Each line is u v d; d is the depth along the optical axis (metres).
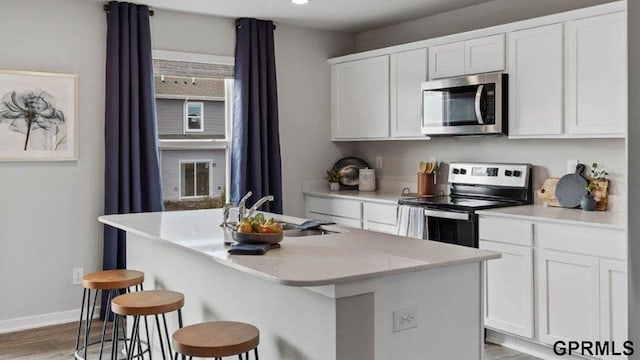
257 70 5.28
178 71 5.04
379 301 2.21
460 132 4.41
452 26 4.99
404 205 4.54
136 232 3.19
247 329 2.37
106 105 4.59
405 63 4.95
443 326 2.40
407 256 2.42
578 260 3.42
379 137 5.27
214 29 5.18
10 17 4.29
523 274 3.72
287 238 2.92
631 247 2.87
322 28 5.70
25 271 4.41
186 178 5.26
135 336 3.03
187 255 3.25
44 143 4.42
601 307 3.32
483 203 4.27
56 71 4.47
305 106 5.71
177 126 5.19
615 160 3.82
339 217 5.34
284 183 5.63
